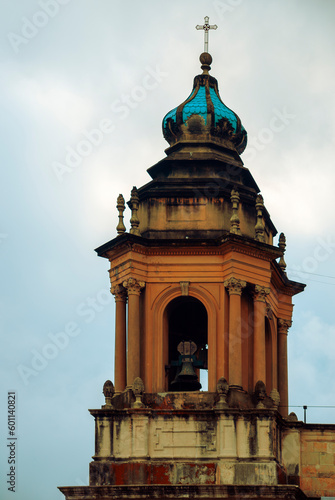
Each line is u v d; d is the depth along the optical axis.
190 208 71.00
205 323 72.75
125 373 69.69
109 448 67.06
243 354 69.19
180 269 69.88
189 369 69.81
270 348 72.50
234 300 68.88
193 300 70.56
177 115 73.56
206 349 71.81
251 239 69.50
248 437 66.62
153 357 69.25
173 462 66.69
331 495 70.44
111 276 70.81
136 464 66.44
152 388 68.88
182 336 72.56
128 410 67.25
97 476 66.56
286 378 73.56
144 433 67.00
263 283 69.94
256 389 67.88
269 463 66.00
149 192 71.25
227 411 66.75
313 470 70.62
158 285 69.94
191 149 72.75
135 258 69.75
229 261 69.31
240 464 66.12
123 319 70.19
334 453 70.81
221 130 73.44
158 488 65.19
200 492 65.06
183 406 67.94
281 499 64.94
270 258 70.38
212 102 73.88
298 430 70.38
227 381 68.25
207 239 69.56
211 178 71.50
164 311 69.75
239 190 71.88
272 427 66.69
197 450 66.88
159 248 69.94
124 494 65.44
